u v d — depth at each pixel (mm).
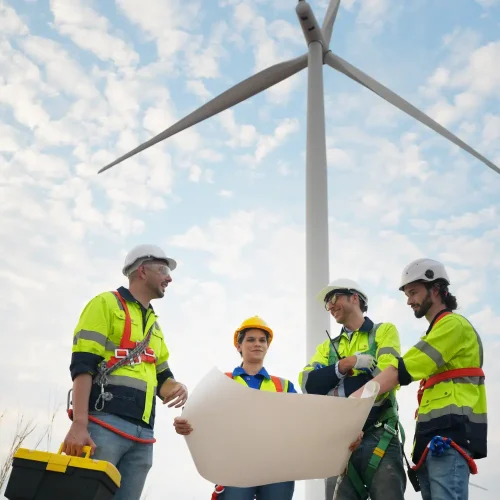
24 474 3488
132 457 4363
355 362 4652
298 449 4012
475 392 4273
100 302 4508
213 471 4125
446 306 4609
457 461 4043
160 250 4918
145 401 4426
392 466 4473
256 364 5258
